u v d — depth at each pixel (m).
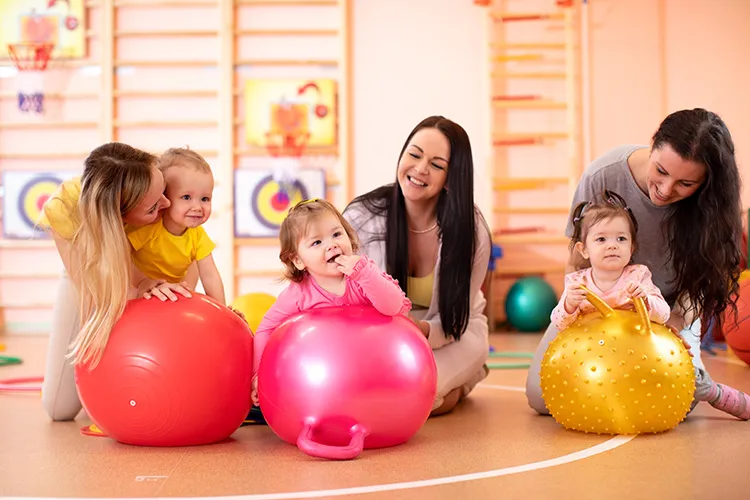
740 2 5.86
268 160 5.99
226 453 2.01
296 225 2.08
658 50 5.90
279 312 2.16
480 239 2.62
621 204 2.37
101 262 2.00
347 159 5.96
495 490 1.64
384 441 2.01
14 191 5.91
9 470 1.85
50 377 2.41
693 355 2.38
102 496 1.63
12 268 5.96
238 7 6.00
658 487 1.65
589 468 1.82
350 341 1.93
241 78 6.01
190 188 2.23
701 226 2.28
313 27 6.00
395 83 6.00
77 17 5.92
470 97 5.98
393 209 2.59
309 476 1.77
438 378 2.51
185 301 2.07
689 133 2.13
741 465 1.83
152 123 5.94
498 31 5.97
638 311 2.15
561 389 2.18
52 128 5.98
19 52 5.91
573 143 5.90
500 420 2.45
